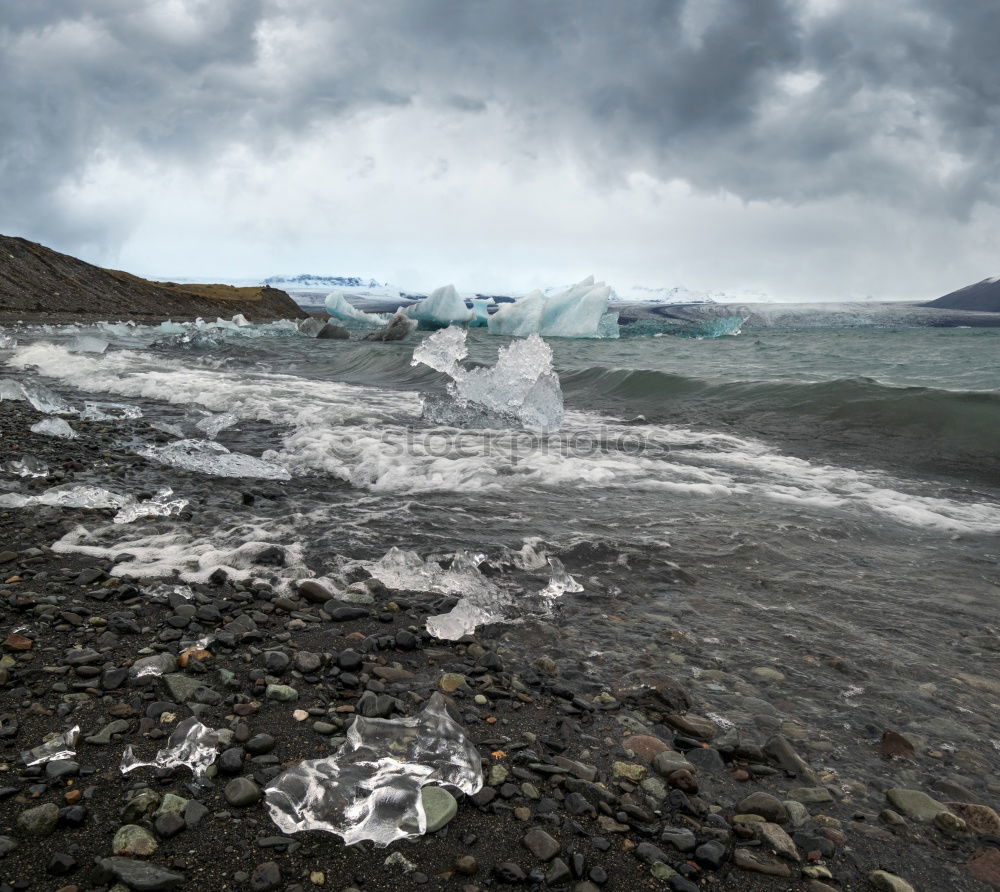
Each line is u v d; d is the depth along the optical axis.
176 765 1.81
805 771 1.95
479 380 9.04
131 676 2.27
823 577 3.46
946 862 1.61
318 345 22.64
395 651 2.61
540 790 1.82
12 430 6.34
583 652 2.65
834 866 1.60
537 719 2.18
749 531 4.14
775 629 2.87
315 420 7.78
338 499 4.67
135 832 1.53
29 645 2.44
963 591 3.30
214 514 4.18
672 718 2.19
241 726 2.00
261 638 2.62
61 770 1.76
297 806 1.65
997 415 6.80
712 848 1.61
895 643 2.76
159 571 3.22
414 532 4.00
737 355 19.47
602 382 11.17
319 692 2.25
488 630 2.83
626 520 4.34
